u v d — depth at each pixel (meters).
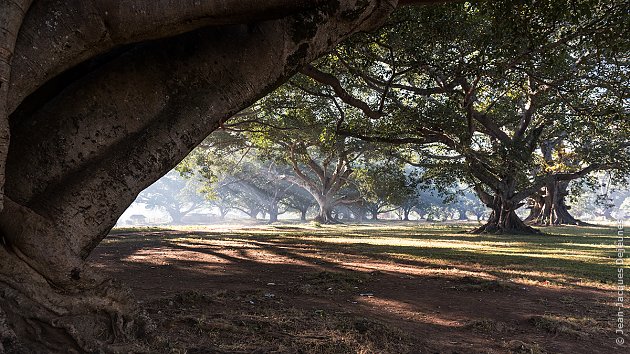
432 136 22.05
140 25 3.84
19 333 3.50
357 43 12.18
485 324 6.56
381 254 15.80
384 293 8.65
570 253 17.98
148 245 17.97
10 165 3.90
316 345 5.01
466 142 20.66
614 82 16.41
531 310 7.67
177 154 4.30
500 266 13.22
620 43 9.45
